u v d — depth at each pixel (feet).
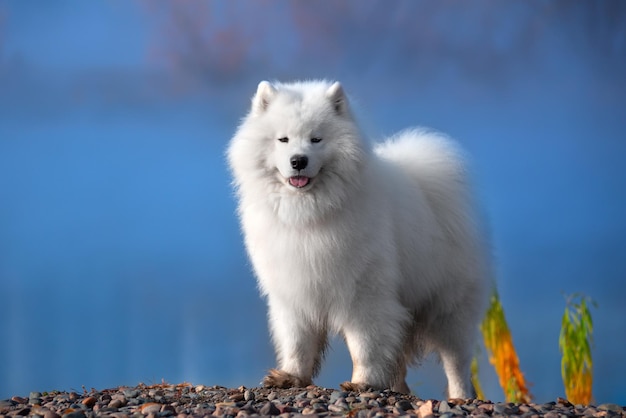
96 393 31.14
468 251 35.73
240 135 32.37
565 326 45.29
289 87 33.50
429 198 35.35
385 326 31.81
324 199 30.63
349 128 31.17
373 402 27.61
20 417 26.12
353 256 31.09
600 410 26.30
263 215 31.71
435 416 24.26
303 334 32.73
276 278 31.94
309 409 25.93
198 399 29.35
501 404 27.61
